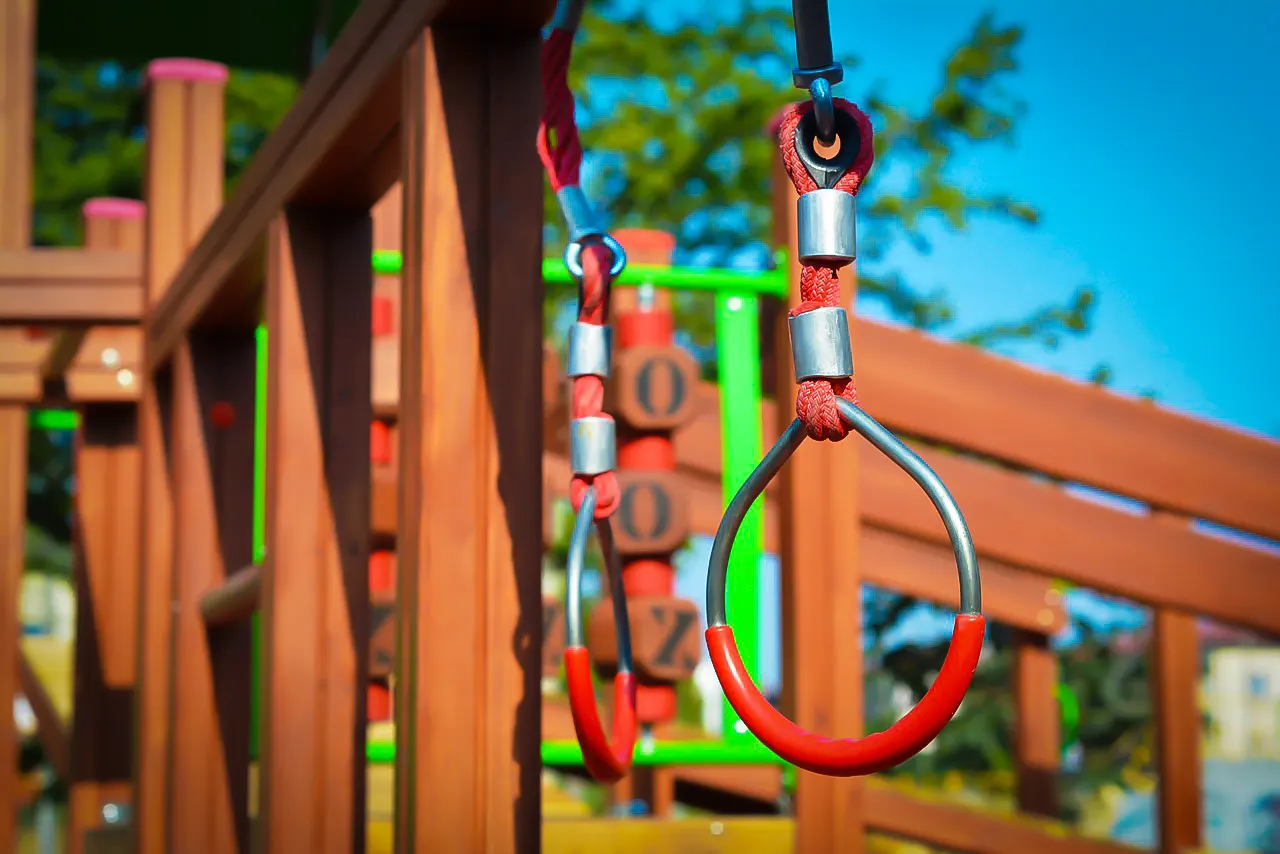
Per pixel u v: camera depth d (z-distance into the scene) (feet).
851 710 8.50
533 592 5.07
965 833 11.68
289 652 6.95
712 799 13.52
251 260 8.08
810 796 8.39
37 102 34.65
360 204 7.22
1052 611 16.08
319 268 7.26
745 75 30.94
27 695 17.48
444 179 5.12
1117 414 9.79
